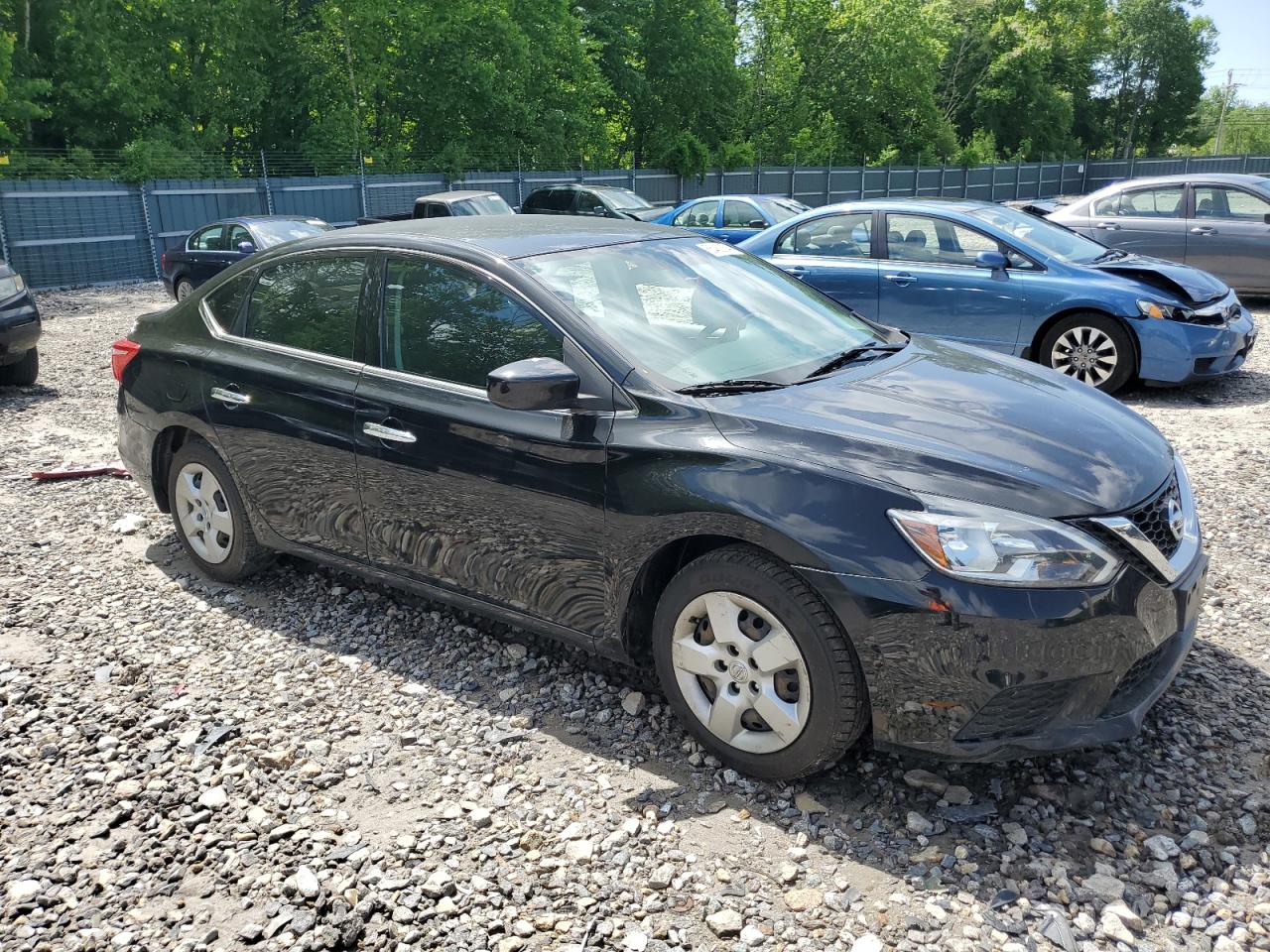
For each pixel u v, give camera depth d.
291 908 2.69
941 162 57.72
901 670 2.83
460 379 3.75
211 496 4.71
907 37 53.62
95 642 4.27
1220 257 11.83
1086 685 2.83
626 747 3.40
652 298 3.81
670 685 3.32
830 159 49.91
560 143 38.41
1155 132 86.50
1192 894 2.65
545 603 3.62
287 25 36.00
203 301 4.75
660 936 2.56
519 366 3.24
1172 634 2.99
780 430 3.10
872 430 3.09
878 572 2.81
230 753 3.41
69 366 10.93
